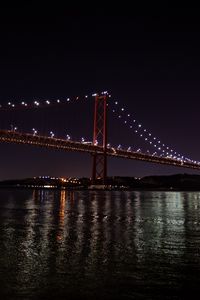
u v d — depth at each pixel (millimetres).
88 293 11000
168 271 13117
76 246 17391
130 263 14148
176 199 71812
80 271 13016
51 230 22875
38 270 13094
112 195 89438
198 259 14875
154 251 16391
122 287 11484
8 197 73250
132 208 43719
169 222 28281
